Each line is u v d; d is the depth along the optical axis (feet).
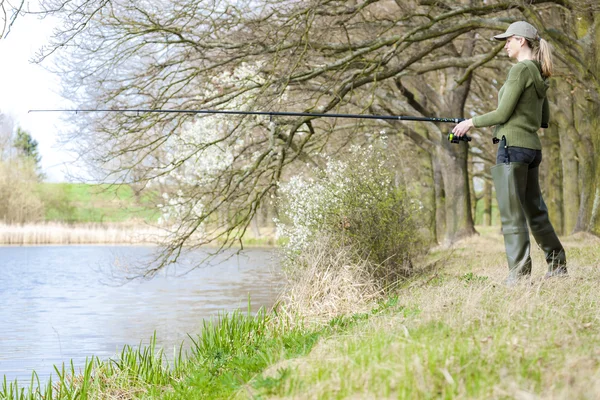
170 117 48.32
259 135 56.54
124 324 42.96
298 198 40.09
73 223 168.04
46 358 33.14
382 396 12.80
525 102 23.34
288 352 19.95
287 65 50.78
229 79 50.08
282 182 48.19
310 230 38.04
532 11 51.98
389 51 52.24
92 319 45.55
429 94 77.71
